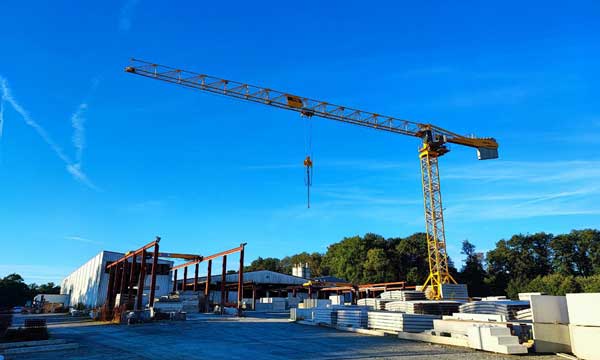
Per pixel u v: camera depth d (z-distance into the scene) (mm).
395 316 21859
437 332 19578
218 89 55750
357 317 24812
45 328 19844
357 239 84188
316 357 14609
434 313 25984
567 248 73938
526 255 75438
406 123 63625
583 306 14383
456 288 51875
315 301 41125
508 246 78500
